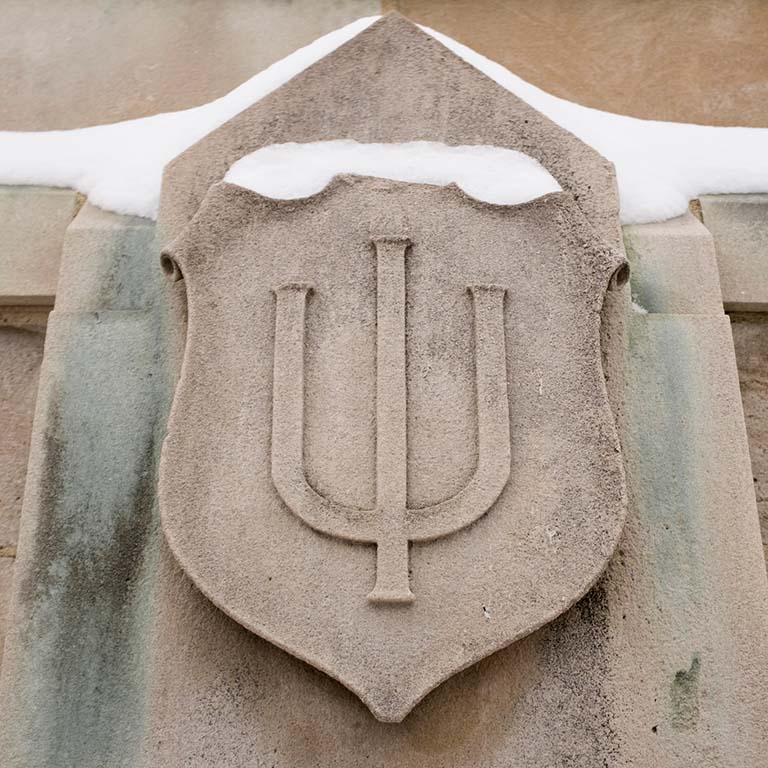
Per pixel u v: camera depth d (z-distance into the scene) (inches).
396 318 75.7
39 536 74.6
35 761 68.5
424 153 84.8
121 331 81.7
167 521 70.3
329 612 68.3
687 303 84.4
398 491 70.6
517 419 73.6
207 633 71.9
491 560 69.8
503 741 69.3
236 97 96.3
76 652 71.4
